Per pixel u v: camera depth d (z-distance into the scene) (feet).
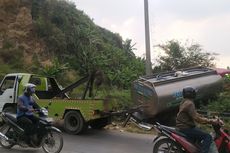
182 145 28.48
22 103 33.73
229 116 47.01
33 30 107.76
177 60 80.53
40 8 113.70
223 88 54.29
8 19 108.58
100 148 37.17
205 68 52.75
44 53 104.88
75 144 38.75
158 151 29.94
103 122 48.39
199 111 47.96
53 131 32.83
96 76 50.90
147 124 44.73
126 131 47.98
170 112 46.32
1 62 98.07
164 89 44.16
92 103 44.19
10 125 34.45
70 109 45.47
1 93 49.39
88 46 109.09
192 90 29.12
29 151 34.45
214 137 28.76
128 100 54.75
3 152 33.88
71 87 50.85
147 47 60.90
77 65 105.09
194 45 81.30
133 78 94.17
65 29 112.16
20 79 48.55
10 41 103.65
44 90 51.55
